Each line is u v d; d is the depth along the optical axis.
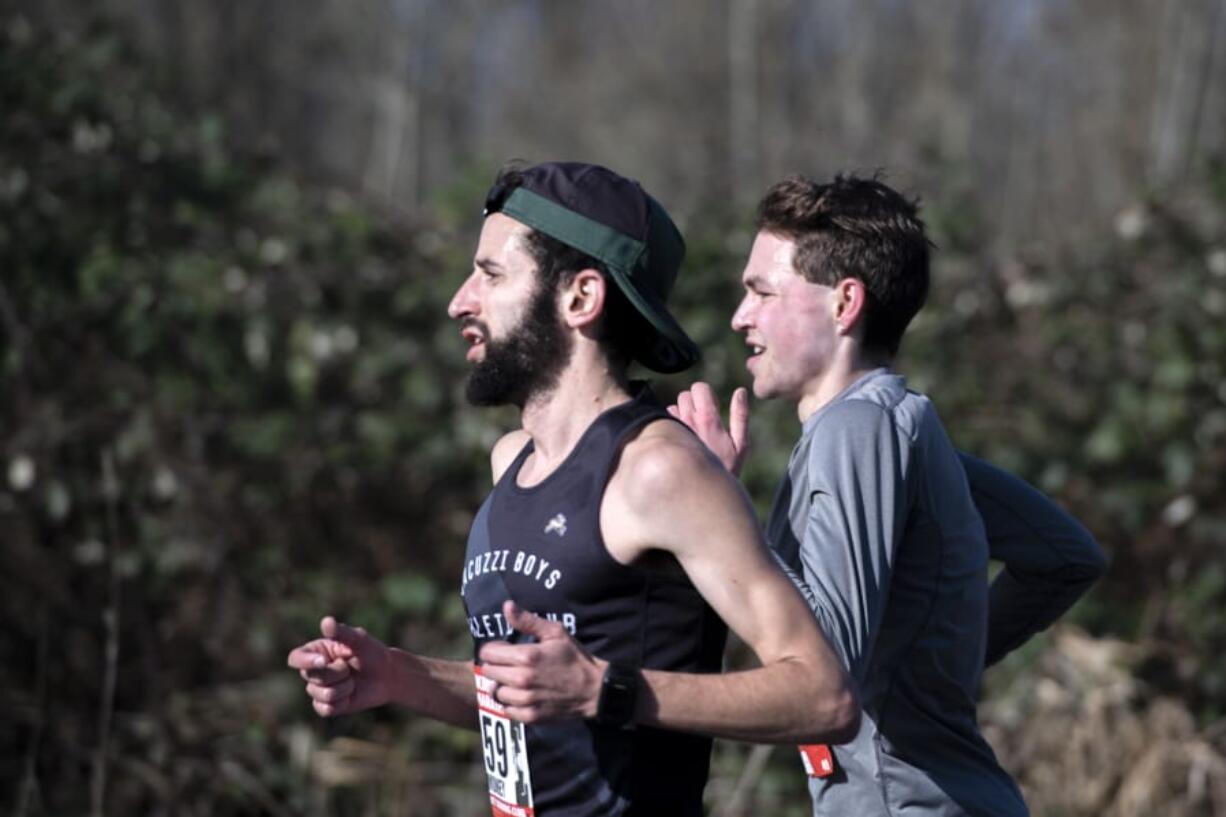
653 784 6.62
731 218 17.78
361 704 7.16
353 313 17.30
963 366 16.94
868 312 7.84
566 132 77.12
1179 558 16.27
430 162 64.44
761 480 15.64
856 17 73.94
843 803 7.65
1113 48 65.00
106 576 15.73
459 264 17.47
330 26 62.16
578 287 6.64
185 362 16.81
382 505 16.72
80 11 20.95
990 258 18.17
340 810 15.04
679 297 16.69
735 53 66.31
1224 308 16.92
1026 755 14.98
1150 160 46.00
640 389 6.79
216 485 16.23
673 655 6.41
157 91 18.89
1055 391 16.84
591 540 6.36
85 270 16.66
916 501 7.52
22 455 15.70
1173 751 14.90
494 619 6.61
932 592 7.55
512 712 5.81
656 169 70.00
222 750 15.11
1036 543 8.57
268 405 16.91
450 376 16.97
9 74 17.62
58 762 14.80
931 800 7.53
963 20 74.25
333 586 16.03
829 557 7.19
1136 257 17.61
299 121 60.66
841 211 7.81
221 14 58.12
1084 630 15.80
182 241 17.62
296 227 17.77
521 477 6.79
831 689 5.98
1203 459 16.56
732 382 16.38
